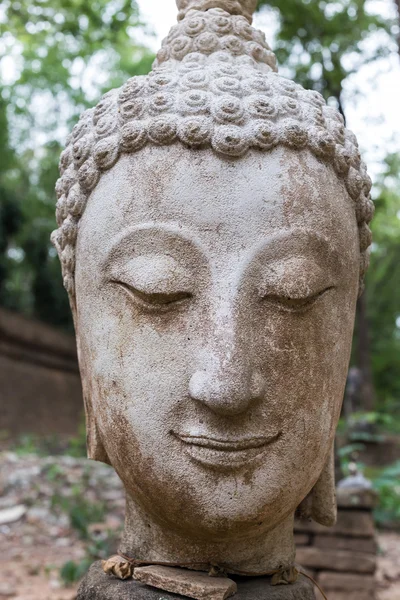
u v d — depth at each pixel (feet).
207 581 4.66
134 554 5.12
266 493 4.46
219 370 4.24
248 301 4.44
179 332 4.46
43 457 19.26
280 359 4.48
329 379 4.78
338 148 5.02
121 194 4.72
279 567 5.04
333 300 4.85
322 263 4.72
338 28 18.52
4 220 32.65
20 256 36.60
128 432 4.59
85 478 16.30
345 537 10.50
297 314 4.58
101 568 5.28
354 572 10.34
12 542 12.91
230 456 4.35
